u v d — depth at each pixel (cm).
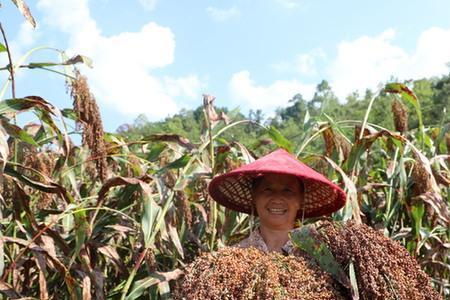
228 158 502
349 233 294
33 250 347
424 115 2256
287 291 266
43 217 420
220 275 273
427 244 555
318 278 279
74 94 370
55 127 388
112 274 520
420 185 488
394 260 285
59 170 419
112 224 443
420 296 287
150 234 399
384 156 668
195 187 518
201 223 507
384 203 579
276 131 526
